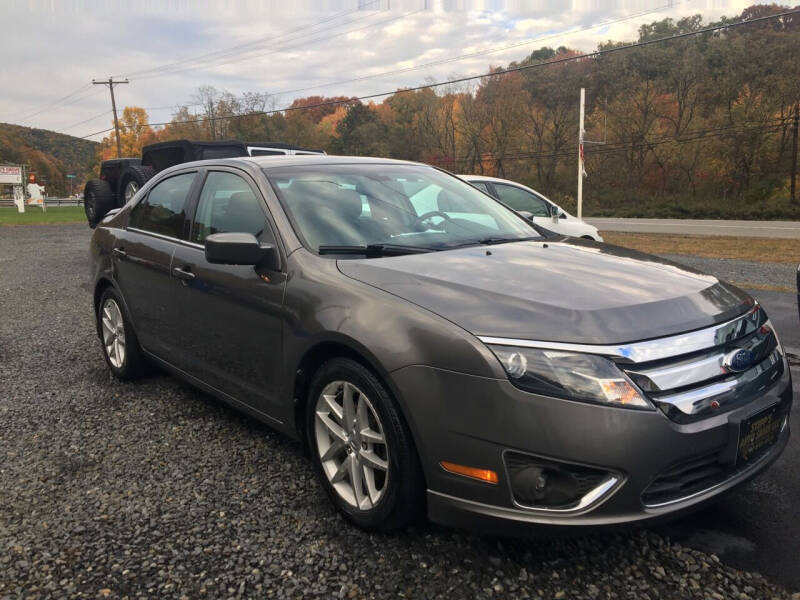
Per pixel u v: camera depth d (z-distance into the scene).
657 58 63.31
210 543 2.54
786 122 52.38
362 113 87.69
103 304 4.79
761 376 2.41
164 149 12.98
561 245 3.25
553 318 2.21
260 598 2.20
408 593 2.21
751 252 15.48
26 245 16.59
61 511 2.82
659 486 2.15
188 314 3.60
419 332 2.29
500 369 2.12
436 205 3.59
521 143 67.44
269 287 2.96
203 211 3.69
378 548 2.48
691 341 2.22
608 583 2.25
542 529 2.12
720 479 2.30
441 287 2.47
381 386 2.41
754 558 2.39
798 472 3.11
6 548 2.54
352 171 3.67
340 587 2.25
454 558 2.40
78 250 15.16
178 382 4.64
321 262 2.84
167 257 3.79
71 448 3.50
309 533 2.60
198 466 3.24
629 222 40.62
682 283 2.60
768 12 71.62
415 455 2.36
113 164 14.05
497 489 2.15
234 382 3.32
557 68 68.38
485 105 68.88
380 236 3.12
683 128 58.81
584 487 2.10
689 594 2.19
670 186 58.97
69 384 4.65
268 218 3.15
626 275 2.64
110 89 63.56
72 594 2.24
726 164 54.94
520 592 2.21
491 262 2.80
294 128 84.44
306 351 2.71
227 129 81.88
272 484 3.04
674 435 2.10
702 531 2.59
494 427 2.12
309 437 2.81
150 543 2.55
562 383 2.07
